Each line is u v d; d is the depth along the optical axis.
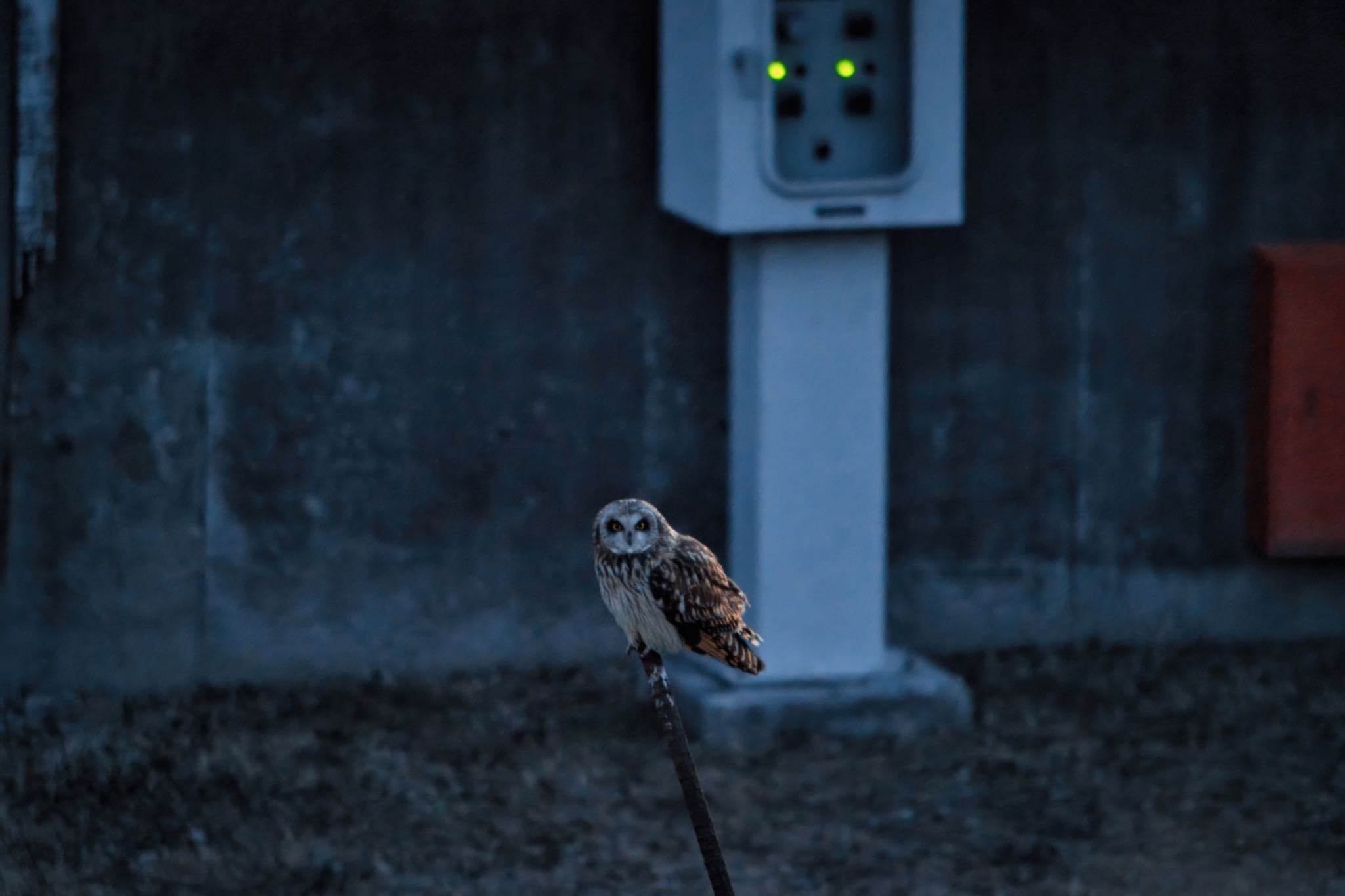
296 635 13.44
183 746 12.18
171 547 13.21
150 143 12.82
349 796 11.51
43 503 13.00
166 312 13.01
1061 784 11.86
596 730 12.72
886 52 12.16
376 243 13.18
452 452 13.48
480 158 13.22
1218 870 10.63
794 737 12.50
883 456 12.65
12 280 12.77
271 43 12.87
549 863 10.73
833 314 12.46
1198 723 12.84
